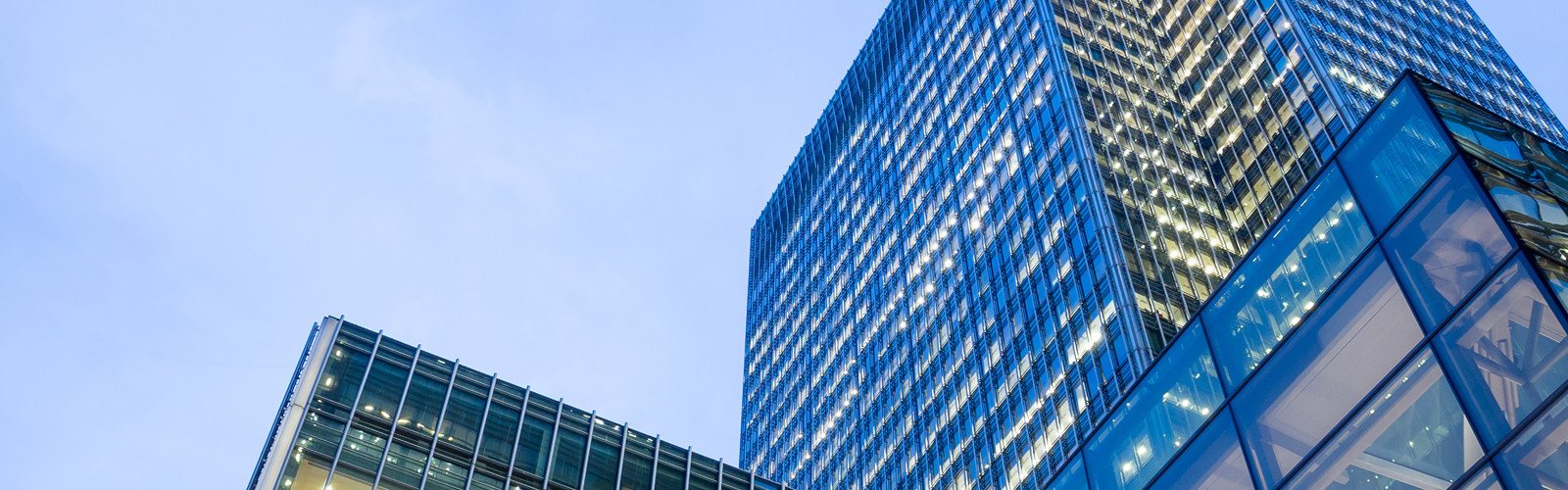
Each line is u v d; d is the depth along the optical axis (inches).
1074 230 3939.5
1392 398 815.7
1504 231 788.0
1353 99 3890.3
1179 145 4520.2
